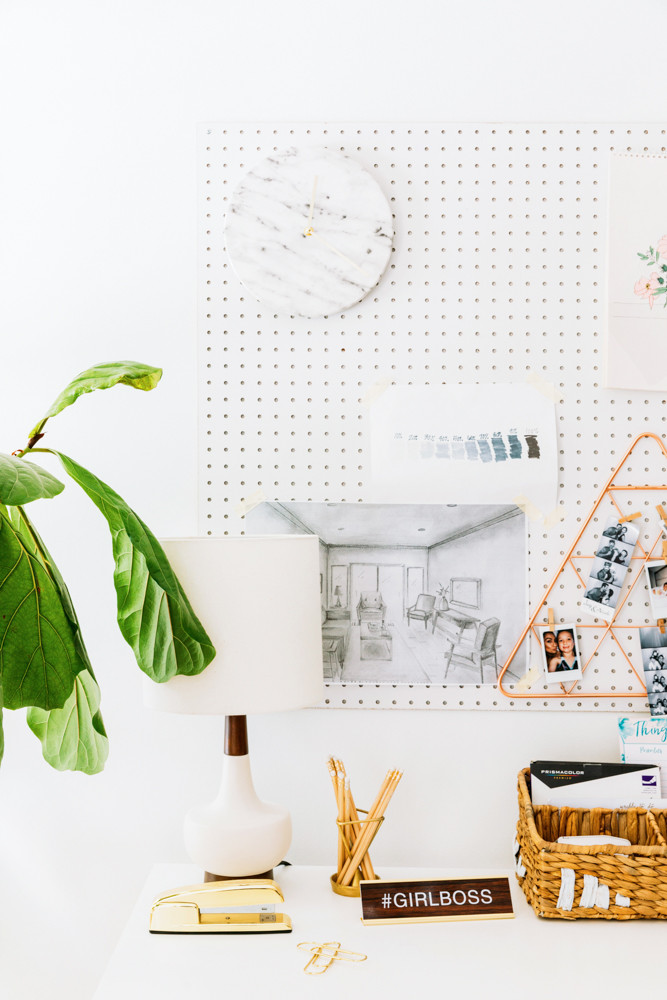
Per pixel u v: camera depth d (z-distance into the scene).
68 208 1.50
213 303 1.49
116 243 1.49
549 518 1.48
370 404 1.49
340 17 1.48
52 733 1.27
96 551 1.50
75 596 1.50
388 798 1.29
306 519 1.48
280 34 1.48
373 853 1.49
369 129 1.48
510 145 1.48
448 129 1.48
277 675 1.19
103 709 1.50
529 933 1.18
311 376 1.49
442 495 1.48
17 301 1.50
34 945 1.50
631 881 1.20
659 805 1.31
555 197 1.48
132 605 1.19
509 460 1.48
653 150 1.49
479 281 1.49
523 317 1.49
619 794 1.34
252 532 1.49
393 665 1.48
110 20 1.49
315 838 1.49
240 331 1.49
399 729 1.49
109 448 1.50
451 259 1.48
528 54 1.48
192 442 1.50
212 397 1.49
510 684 1.47
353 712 1.49
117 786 1.50
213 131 1.48
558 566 1.48
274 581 1.19
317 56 1.48
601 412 1.49
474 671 1.47
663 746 1.38
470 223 1.48
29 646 1.14
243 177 1.47
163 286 1.50
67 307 1.50
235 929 1.17
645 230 1.48
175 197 1.49
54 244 1.50
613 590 1.47
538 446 1.48
